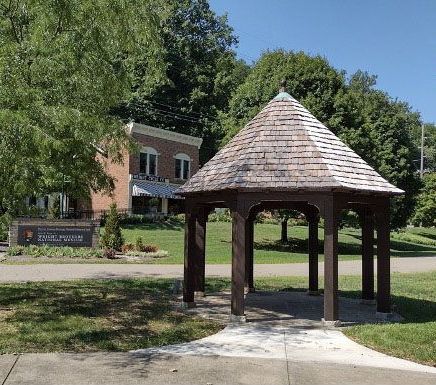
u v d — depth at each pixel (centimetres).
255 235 3644
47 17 945
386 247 1120
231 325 999
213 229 3719
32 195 1070
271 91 3228
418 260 2923
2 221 1086
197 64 5725
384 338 888
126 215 3856
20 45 955
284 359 752
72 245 2562
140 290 1463
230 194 1055
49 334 866
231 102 3512
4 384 606
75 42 980
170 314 1097
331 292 1009
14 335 856
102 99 1090
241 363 723
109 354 754
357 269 2323
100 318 1026
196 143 4734
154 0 1142
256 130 1150
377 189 1050
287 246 3291
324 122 3122
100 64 1055
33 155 873
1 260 2250
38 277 1759
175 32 5581
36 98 888
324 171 1021
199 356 756
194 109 5556
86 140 991
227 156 1162
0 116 758
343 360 757
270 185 1001
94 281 1656
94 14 976
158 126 5419
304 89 3231
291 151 1075
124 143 1201
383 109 5297
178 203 4684
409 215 4097
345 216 3275
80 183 1210
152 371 672
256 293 1501
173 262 2364
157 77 1301
